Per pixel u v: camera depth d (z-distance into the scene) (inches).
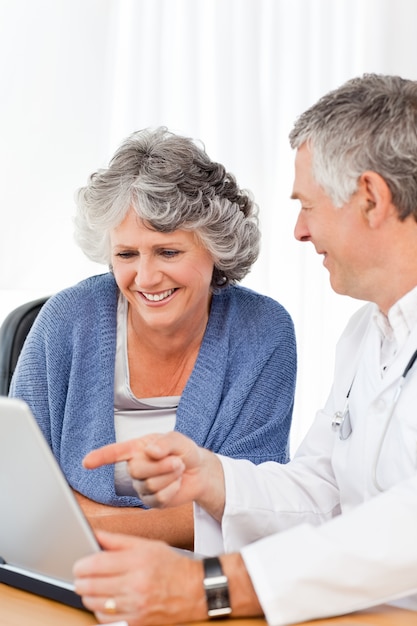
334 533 52.4
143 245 77.3
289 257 135.9
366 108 60.9
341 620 51.4
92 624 50.8
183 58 131.5
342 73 138.6
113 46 129.4
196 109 131.8
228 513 66.0
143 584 49.7
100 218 78.1
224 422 82.6
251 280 134.0
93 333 84.7
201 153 80.0
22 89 126.6
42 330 85.4
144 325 82.7
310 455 73.8
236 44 133.2
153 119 130.6
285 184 135.7
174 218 75.8
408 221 61.8
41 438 48.5
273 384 84.7
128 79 130.3
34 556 54.6
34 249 128.0
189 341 84.4
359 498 67.2
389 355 68.4
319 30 136.6
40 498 50.9
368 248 62.7
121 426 84.2
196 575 51.3
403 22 139.1
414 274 63.3
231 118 133.0
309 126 62.6
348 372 74.4
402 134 60.1
